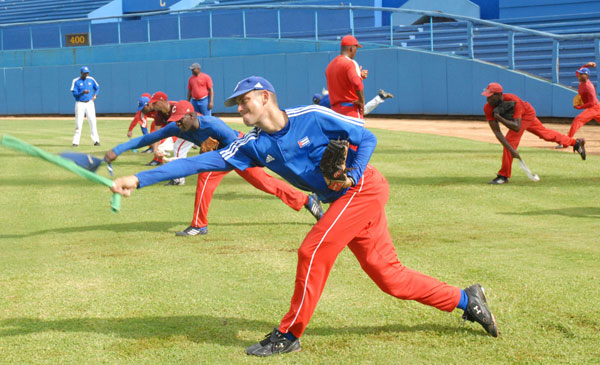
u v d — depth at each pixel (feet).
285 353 11.75
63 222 24.20
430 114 75.00
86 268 17.54
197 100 53.42
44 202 28.55
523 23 81.56
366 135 11.62
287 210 25.71
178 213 25.75
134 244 20.38
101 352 11.89
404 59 76.13
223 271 17.06
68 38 104.58
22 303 14.64
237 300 14.70
